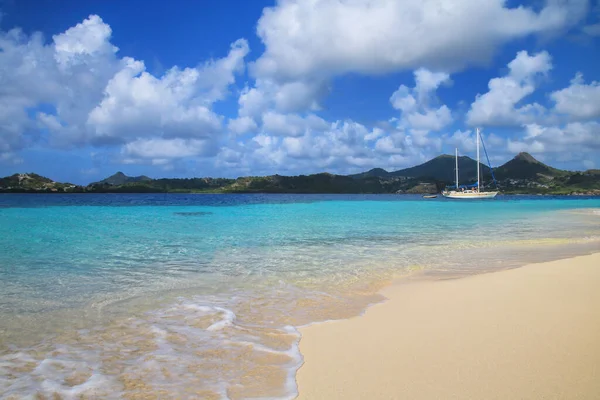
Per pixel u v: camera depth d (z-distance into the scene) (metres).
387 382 4.00
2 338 5.33
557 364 4.30
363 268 10.35
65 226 21.59
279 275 9.47
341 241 15.67
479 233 18.64
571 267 10.13
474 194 92.81
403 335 5.40
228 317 6.23
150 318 6.21
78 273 9.59
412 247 14.02
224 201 73.19
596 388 3.73
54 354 4.80
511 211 39.34
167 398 3.75
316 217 29.66
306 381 4.07
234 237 16.91
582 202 73.88
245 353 4.84
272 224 23.36
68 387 3.97
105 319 6.16
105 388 3.95
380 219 27.75
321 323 6.00
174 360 4.64
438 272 9.87
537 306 6.64
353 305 7.00
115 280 8.85
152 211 37.50
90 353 4.84
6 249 13.32
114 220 26.11
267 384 4.03
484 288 8.05
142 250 13.20
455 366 4.33
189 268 10.26
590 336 5.16
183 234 17.83
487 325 5.71
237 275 9.45
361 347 5.00
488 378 4.01
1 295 7.53
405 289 8.13
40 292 7.77
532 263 11.01
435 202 70.19
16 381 4.09
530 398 3.58
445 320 6.02
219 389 3.93
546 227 21.77
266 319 6.21
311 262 11.15
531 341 5.02
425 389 3.82
